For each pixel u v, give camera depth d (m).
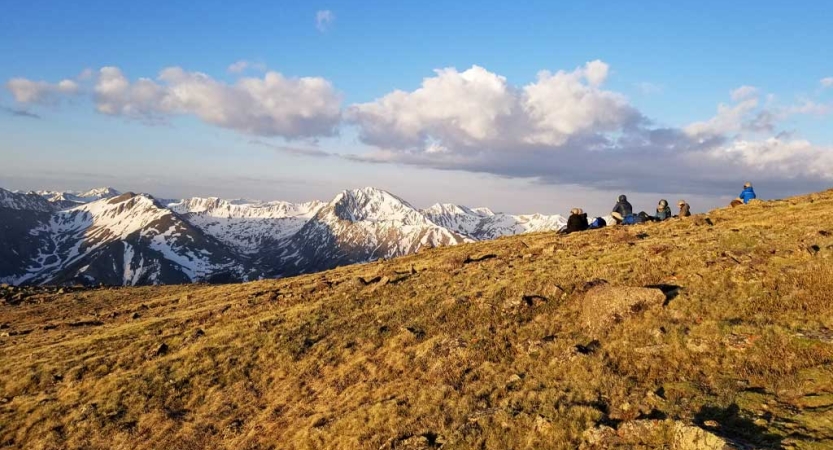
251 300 44.41
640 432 13.62
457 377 20.92
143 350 34.50
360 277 43.19
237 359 29.88
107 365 32.78
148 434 24.30
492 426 16.28
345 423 19.73
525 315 26.12
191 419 24.95
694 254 28.94
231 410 24.97
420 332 27.03
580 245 40.59
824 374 14.29
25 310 61.38
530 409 16.64
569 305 26.02
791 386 14.13
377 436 17.92
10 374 33.81
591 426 14.64
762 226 34.72
